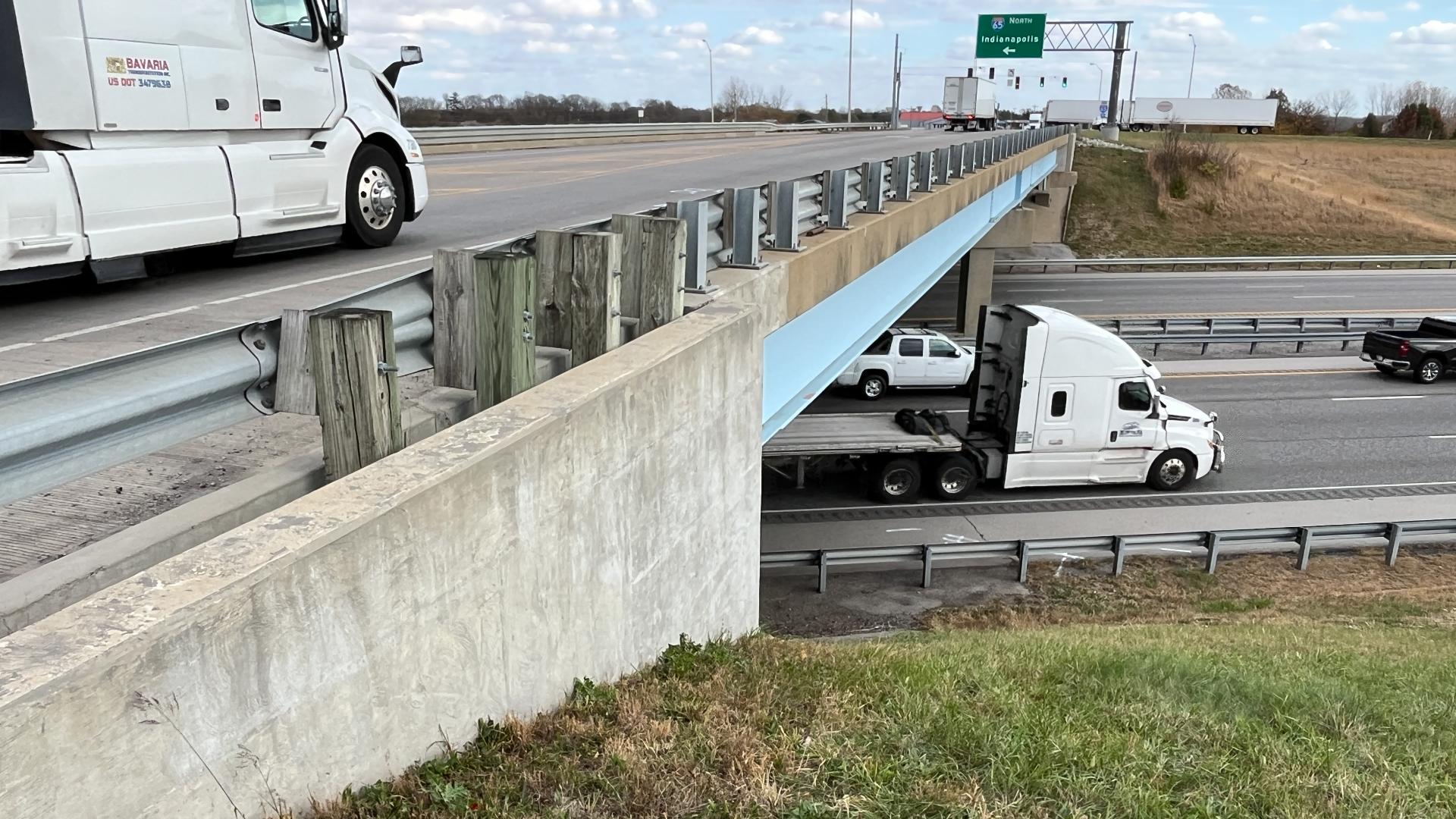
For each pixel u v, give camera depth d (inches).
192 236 246.2
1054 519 590.9
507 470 135.1
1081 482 631.2
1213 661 285.6
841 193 351.9
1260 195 2028.8
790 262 292.2
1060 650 294.0
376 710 114.9
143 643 84.0
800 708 185.9
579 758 145.1
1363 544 534.3
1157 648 313.0
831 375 398.6
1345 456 714.2
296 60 278.5
